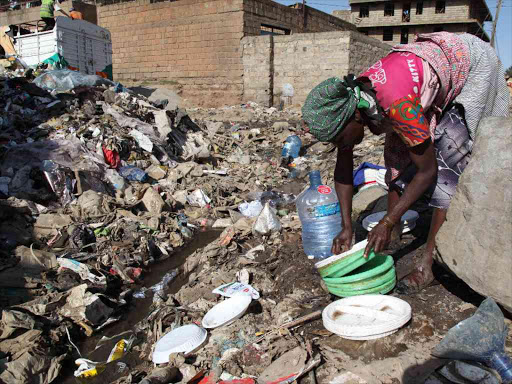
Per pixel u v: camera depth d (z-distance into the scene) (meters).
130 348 3.14
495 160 2.21
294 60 15.18
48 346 3.19
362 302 2.49
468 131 2.41
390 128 2.24
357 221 3.95
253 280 3.43
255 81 15.66
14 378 2.83
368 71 2.16
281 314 2.82
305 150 9.22
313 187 3.69
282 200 6.09
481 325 2.01
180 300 3.52
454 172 2.47
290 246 3.89
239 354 2.50
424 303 2.53
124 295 4.02
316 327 2.55
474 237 2.26
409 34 39.75
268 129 11.07
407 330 2.31
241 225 4.83
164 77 17.55
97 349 3.27
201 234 5.59
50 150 6.39
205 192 6.77
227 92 16.23
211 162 8.52
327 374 2.15
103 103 8.39
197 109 15.48
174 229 5.54
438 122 2.46
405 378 2.03
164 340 2.82
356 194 4.66
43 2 12.46
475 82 2.34
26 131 7.27
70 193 5.86
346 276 2.63
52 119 7.77
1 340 3.18
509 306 2.10
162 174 7.22
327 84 2.03
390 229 2.26
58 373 3.02
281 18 17.14
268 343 2.50
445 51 2.26
